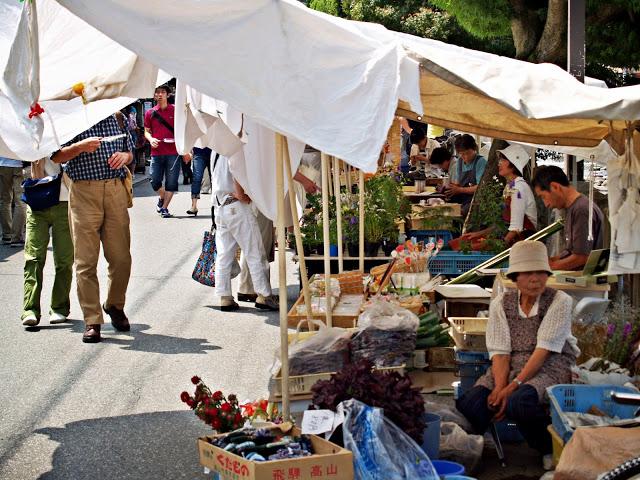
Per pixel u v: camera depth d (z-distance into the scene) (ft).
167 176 58.18
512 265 19.89
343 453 14.56
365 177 38.11
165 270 42.14
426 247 29.32
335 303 25.99
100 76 21.45
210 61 15.60
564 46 37.93
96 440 21.45
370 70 15.76
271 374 19.29
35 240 31.45
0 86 17.93
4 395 24.56
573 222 25.81
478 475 19.20
